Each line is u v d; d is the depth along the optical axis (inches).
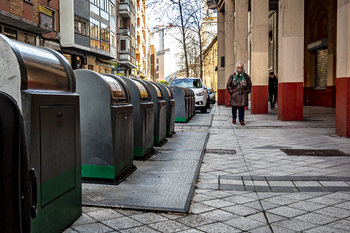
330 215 119.6
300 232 105.7
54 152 100.2
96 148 159.0
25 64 87.7
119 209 126.5
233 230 107.3
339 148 247.4
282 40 440.1
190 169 188.1
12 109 57.8
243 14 769.6
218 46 1034.7
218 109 804.6
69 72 112.8
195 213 122.6
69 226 110.4
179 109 450.0
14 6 698.2
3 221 57.3
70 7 963.3
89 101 158.6
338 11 301.3
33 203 72.6
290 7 430.9
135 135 212.4
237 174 179.2
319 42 753.0
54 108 99.8
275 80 712.4
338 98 309.4
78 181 117.3
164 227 109.7
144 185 156.3
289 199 137.6
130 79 212.8
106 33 1226.6
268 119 485.4
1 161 56.9
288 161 208.8
